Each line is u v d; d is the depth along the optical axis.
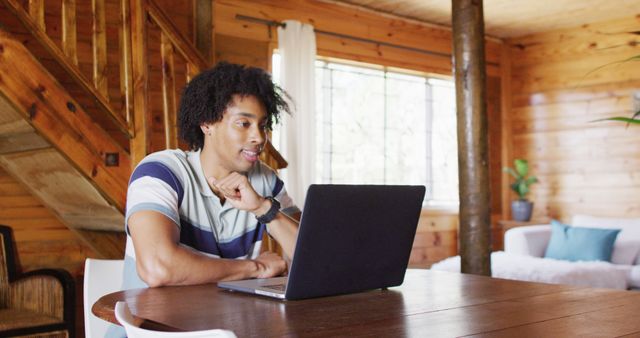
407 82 6.22
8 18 3.78
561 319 1.26
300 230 1.43
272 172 2.13
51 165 2.99
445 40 6.34
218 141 1.85
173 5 4.57
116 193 2.90
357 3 5.60
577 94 6.28
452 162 6.52
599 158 6.14
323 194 1.44
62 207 3.46
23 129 2.77
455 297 1.53
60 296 3.04
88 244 3.73
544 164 6.53
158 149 4.35
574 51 6.30
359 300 1.48
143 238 1.67
